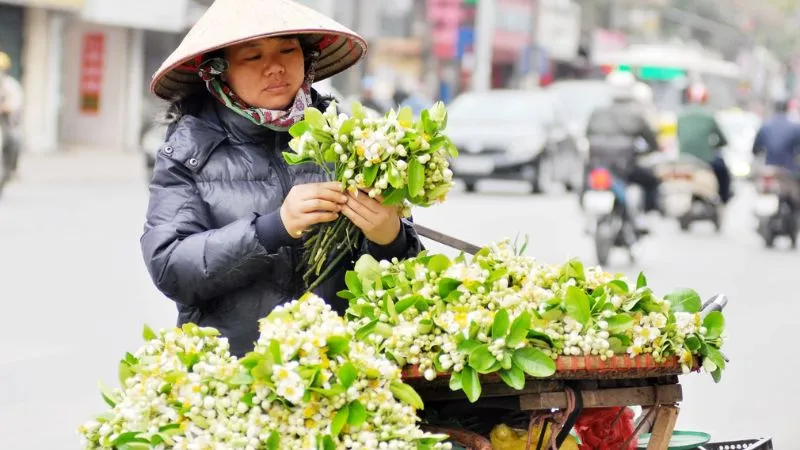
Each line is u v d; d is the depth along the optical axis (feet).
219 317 14.84
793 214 64.95
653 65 138.21
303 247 14.58
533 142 87.20
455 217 69.26
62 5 116.67
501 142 86.89
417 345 12.96
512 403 13.48
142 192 85.15
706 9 263.29
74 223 62.69
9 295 40.75
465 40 182.91
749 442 16.81
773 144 65.05
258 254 13.97
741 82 178.09
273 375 11.98
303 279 14.82
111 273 46.21
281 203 14.84
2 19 115.34
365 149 13.34
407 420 12.41
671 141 92.22
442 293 13.62
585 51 221.87
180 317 15.21
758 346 36.88
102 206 72.84
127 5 126.31
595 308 13.23
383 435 12.20
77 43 133.49
